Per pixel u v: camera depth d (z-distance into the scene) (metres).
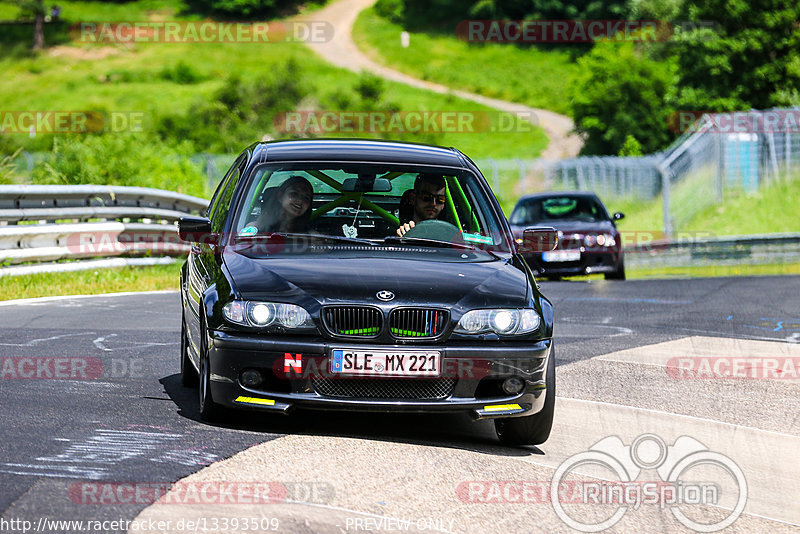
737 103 181.88
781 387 27.78
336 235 22.39
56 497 14.54
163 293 48.69
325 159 23.42
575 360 31.23
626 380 28.05
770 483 18.66
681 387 27.30
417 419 22.19
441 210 23.28
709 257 87.06
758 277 65.81
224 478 16.00
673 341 35.81
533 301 20.27
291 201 22.50
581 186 145.12
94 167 74.62
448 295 19.58
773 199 125.69
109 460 16.73
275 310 19.08
